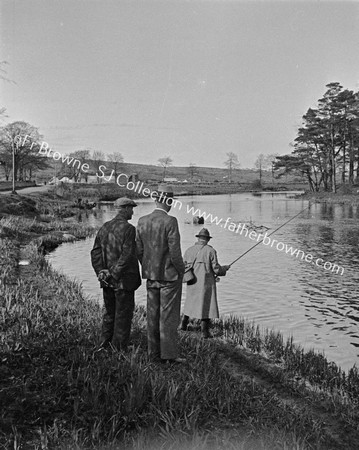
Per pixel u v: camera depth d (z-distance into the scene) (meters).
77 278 14.70
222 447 3.91
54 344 5.94
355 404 5.58
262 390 5.51
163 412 4.32
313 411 5.34
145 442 3.81
